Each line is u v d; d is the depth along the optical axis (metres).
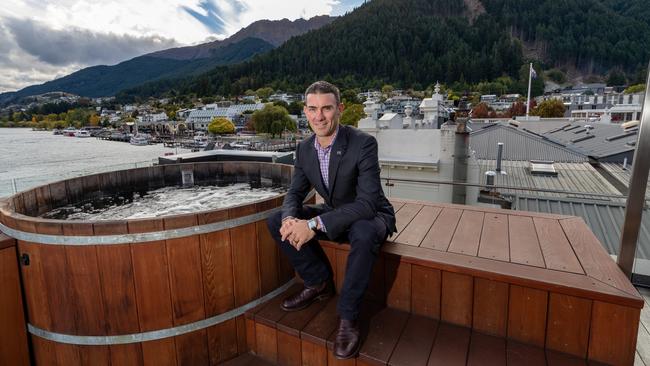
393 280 1.89
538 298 1.55
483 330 1.69
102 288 1.62
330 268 2.03
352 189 1.74
